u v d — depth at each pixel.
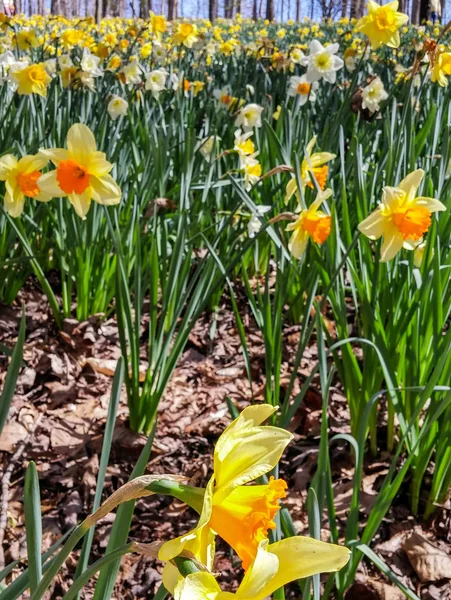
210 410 2.97
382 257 2.16
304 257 3.21
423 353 2.37
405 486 2.42
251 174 3.27
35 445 2.60
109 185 2.33
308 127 3.84
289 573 0.68
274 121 4.82
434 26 15.67
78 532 0.85
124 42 6.32
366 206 2.73
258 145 4.04
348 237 2.66
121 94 5.31
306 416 2.90
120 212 3.59
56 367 3.11
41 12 41.94
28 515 1.07
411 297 2.54
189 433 2.80
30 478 1.06
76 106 4.56
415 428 2.24
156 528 2.23
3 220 3.34
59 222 3.44
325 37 14.89
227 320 3.71
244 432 0.71
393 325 2.47
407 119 3.13
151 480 0.76
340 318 2.52
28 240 3.54
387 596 1.94
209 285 2.81
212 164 3.41
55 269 4.06
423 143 3.35
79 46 6.97
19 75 3.68
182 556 0.67
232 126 4.28
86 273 3.35
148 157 3.86
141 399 2.64
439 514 2.28
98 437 2.69
